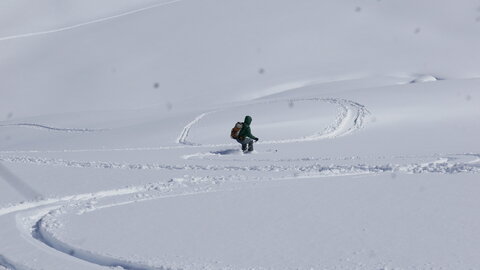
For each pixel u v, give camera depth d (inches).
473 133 1697.8
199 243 470.9
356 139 1708.9
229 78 5915.4
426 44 6697.8
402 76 6028.5
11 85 6131.9
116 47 6815.9
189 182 818.2
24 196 721.6
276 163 1051.9
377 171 895.1
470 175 792.9
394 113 2186.3
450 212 558.6
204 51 6496.1
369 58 6368.1
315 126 2065.7
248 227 523.5
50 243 495.5
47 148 2229.3
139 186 786.2
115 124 3181.6
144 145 1911.9
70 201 695.1
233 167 1004.6
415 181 753.0
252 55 6353.3
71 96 5816.9
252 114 2367.1
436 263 398.9
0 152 1553.9
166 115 3358.8
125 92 5777.6
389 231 493.7
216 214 583.8
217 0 7864.2
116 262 426.0
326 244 457.4
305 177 844.6
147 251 447.5
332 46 6565.0
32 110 5649.6
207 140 1974.7
